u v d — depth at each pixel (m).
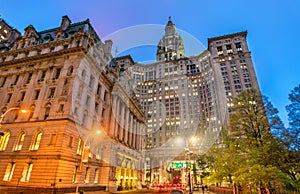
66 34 41.19
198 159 42.41
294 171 19.02
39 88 35.28
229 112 72.56
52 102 32.41
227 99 76.00
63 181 27.36
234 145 23.16
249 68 98.56
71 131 30.12
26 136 31.09
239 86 94.69
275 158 18.77
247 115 22.55
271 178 15.96
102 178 35.78
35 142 30.59
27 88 36.28
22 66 39.38
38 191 25.61
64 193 26.66
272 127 20.97
